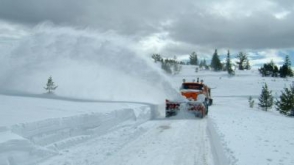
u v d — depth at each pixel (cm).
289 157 787
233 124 1449
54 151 786
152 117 1706
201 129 1295
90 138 1003
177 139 1059
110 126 1178
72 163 729
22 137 703
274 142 996
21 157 671
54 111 1044
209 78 11538
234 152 828
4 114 889
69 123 925
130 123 1343
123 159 782
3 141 639
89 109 1196
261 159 758
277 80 11125
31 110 1029
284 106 4150
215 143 997
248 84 10075
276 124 1594
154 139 1049
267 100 4894
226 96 7412
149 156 819
